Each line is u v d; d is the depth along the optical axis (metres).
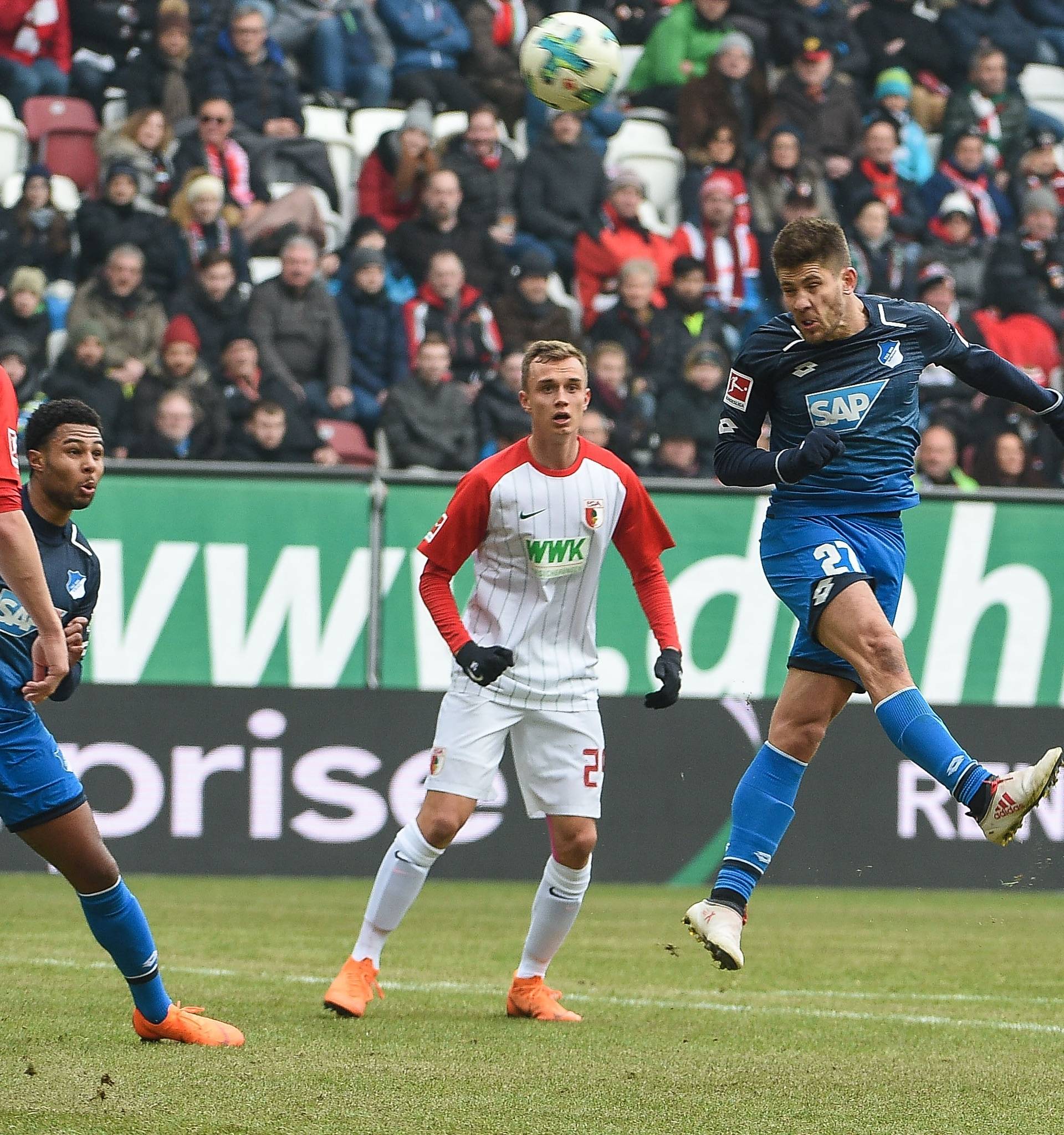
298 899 28.80
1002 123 48.22
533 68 24.66
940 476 39.84
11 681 12.82
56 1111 11.02
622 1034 15.64
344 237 44.66
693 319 41.88
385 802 32.56
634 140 46.50
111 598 32.22
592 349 41.44
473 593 17.14
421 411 38.91
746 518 33.53
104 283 39.31
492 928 25.67
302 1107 11.37
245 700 32.41
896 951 24.36
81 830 13.20
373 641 32.88
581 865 16.75
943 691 33.84
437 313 40.97
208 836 32.19
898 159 46.56
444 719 16.91
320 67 46.25
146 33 44.94
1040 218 46.34
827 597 14.59
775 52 46.59
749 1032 16.08
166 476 32.50
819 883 33.25
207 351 39.22
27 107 44.12
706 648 33.38
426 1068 13.16
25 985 17.83
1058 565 34.12
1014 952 24.44
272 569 32.69
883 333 15.12
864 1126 11.19
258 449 38.00
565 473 16.58
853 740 33.47
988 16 48.88
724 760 33.22
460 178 42.91
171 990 18.08
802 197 44.28
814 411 15.12
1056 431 16.20
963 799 13.71
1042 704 34.06
